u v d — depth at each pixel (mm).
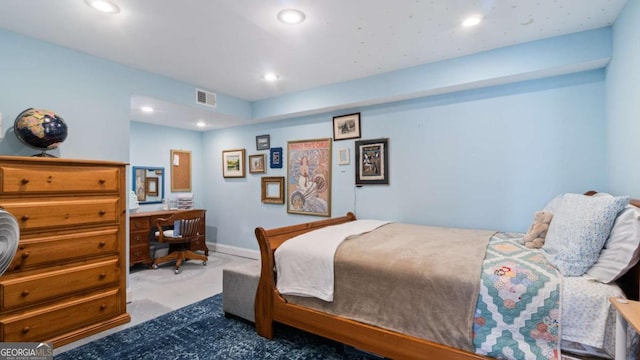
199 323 2439
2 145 2213
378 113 3412
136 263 3863
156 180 4582
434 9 1972
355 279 1900
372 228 2697
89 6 1912
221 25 2158
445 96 3023
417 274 1701
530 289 1444
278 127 4242
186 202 4754
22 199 1895
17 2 1859
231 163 4742
